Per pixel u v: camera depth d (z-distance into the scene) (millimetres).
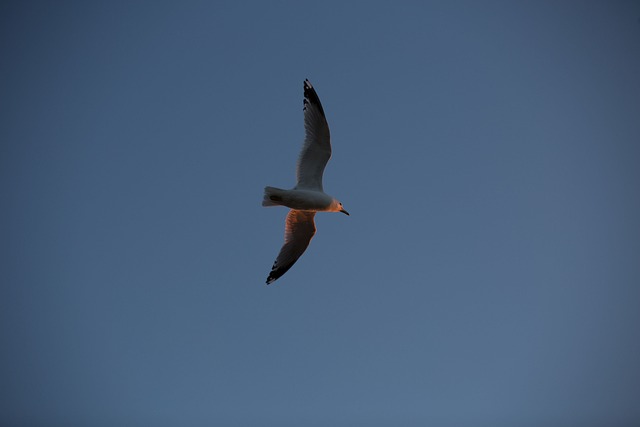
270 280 17234
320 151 16141
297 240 17625
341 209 16391
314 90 16156
